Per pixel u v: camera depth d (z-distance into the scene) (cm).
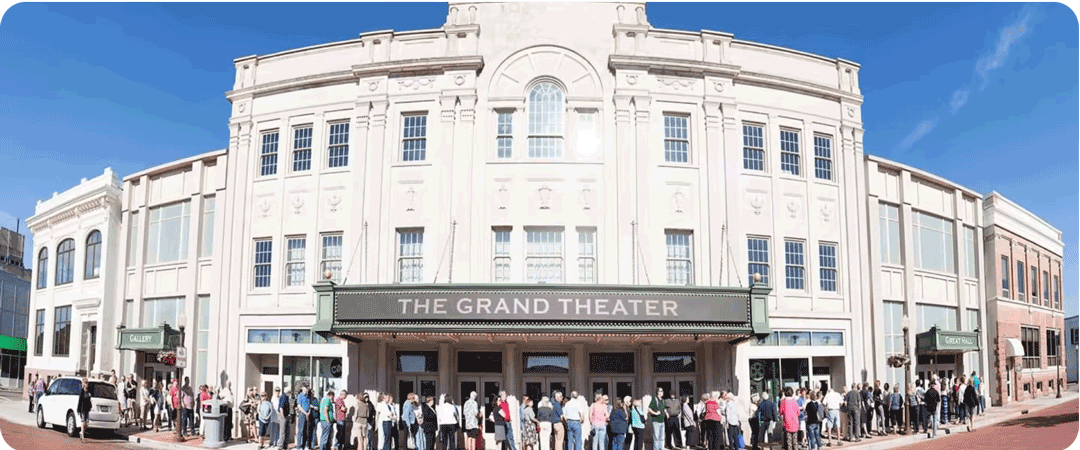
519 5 2480
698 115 2456
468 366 2336
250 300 2492
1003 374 3198
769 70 2586
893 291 2748
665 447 2203
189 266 2708
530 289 1998
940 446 2069
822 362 2555
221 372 2470
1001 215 3306
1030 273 3628
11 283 5538
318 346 2398
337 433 2122
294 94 2559
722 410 2147
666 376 2352
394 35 2516
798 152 2578
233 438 2392
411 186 2389
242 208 2538
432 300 1998
